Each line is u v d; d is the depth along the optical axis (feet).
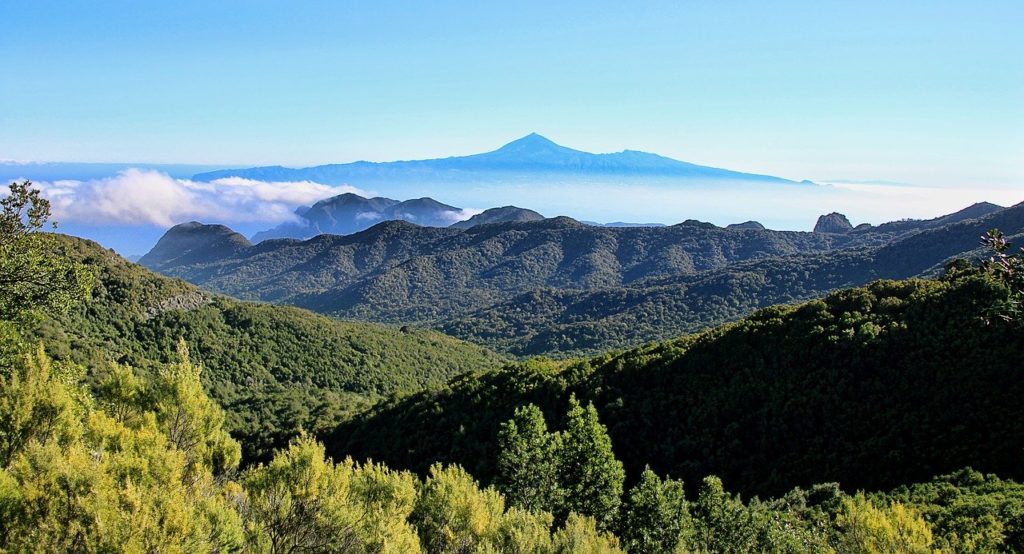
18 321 64.03
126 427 57.52
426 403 182.09
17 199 64.13
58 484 38.09
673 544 83.15
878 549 62.75
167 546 36.76
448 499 72.08
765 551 82.28
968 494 85.76
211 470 59.26
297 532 49.55
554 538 71.15
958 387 112.16
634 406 148.77
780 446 124.98
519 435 104.47
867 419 118.83
